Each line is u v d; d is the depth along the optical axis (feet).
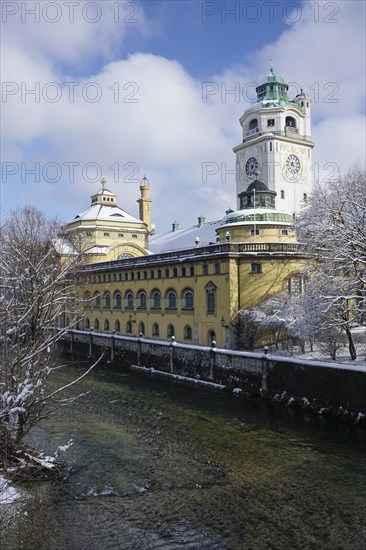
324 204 136.56
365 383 100.89
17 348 72.69
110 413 118.52
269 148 257.55
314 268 138.41
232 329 156.15
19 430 73.87
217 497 70.95
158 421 111.04
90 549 57.36
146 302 203.21
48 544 58.34
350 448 89.86
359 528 61.82
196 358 154.10
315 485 74.54
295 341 146.30
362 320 137.08
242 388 136.15
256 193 199.31
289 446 91.97
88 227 282.36
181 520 64.28
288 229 184.96
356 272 126.00
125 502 69.41
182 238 292.40
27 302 92.07
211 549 57.41
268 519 64.39
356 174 146.51
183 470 81.35
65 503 68.90
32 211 233.14
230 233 187.11
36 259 141.18
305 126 271.28
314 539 59.41
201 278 169.99
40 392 75.31
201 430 103.45
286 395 121.70
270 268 158.30
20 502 68.28
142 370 178.19
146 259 203.92
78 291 256.93
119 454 89.20
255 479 77.20
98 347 213.05
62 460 85.51
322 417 109.40
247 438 97.40
